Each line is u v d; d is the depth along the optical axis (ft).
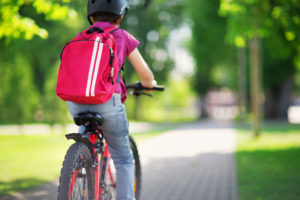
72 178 9.30
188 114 240.94
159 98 180.96
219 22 107.24
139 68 10.82
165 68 146.61
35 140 57.77
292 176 24.58
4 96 70.59
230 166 30.14
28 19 24.93
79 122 10.09
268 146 43.75
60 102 65.10
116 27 10.85
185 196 19.61
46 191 20.58
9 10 24.21
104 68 9.33
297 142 47.01
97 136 10.89
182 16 142.82
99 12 10.66
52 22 71.61
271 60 106.83
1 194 19.53
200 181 24.02
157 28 137.80
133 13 126.62
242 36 37.01
